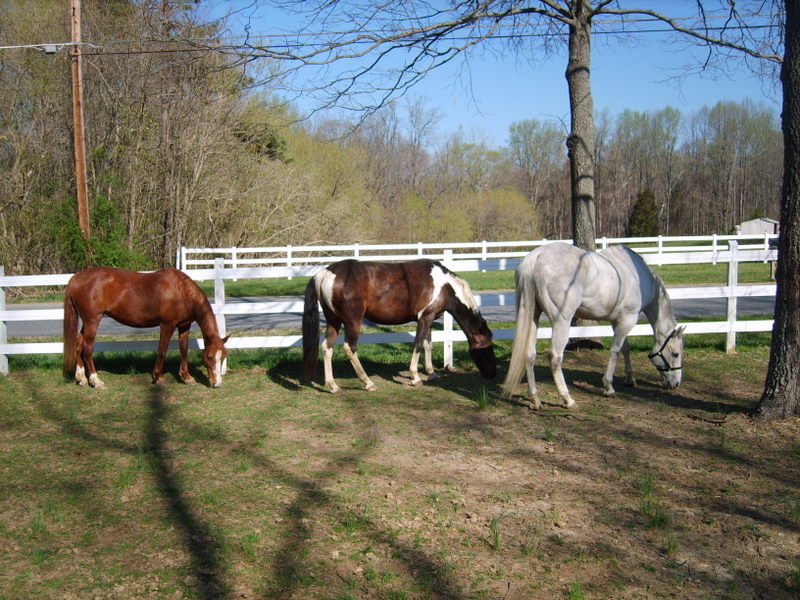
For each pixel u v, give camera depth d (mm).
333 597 3359
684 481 4828
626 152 61438
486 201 39812
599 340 9688
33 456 5488
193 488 4773
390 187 47438
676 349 7172
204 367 8844
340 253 30078
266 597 3357
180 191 24969
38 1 22375
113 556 3787
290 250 21281
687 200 61375
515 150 57750
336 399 7281
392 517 4266
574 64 9062
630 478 4898
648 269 7109
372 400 7215
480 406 6789
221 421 6477
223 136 24891
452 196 43562
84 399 7344
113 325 13453
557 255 6477
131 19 22000
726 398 6992
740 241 35969
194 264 22969
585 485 4785
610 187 58531
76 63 17750
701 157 60781
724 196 59938
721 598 3350
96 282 7590
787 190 5652
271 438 5930
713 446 5531
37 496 4648
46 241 20906
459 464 5230
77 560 3742
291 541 3949
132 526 4172
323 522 4203
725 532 4043
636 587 3457
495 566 3664
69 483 4883
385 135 46625
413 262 7656
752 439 5645
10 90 21578
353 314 7320
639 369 8555
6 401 7293
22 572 3609
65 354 7734
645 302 7051
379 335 8648
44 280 8586
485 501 4516
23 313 8562
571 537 3994
